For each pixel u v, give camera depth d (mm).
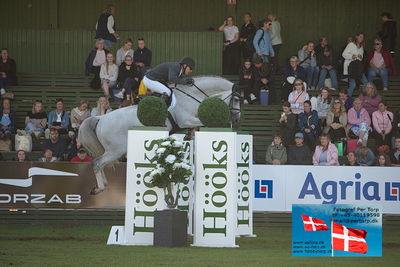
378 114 23609
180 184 15852
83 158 20906
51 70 28156
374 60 26844
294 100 23969
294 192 19734
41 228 18812
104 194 19688
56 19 29047
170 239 14211
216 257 12805
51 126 22719
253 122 24938
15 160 21578
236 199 14859
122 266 11633
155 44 28250
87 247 14234
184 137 17203
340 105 23406
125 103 21031
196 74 28094
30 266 11633
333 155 20828
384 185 19906
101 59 26109
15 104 25453
